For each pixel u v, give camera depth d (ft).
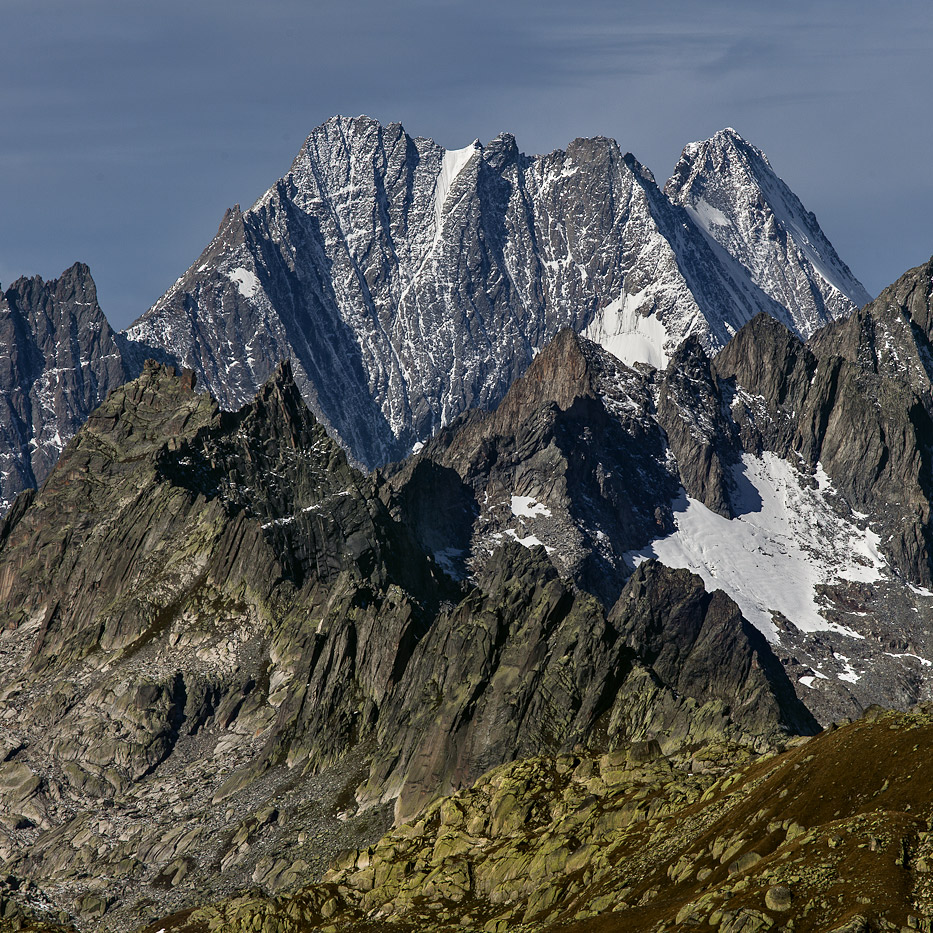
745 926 441.27
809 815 504.43
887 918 417.49
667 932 472.44
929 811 470.39
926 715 526.57
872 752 515.50
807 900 444.14
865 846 453.99
